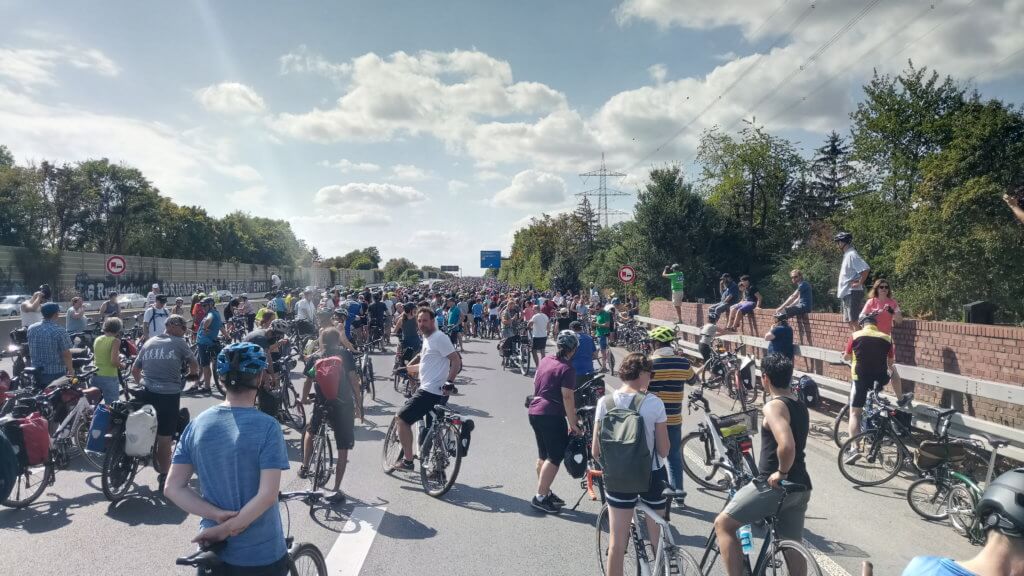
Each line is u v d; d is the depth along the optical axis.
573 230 58.94
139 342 14.02
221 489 2.74
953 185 24.67
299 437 9.12
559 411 6.01
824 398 11.05
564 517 5.90
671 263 32.41
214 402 11.50
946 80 32.03
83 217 62.88
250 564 2.75
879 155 33.91
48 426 6.71
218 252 84.19
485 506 6.20
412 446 7.03
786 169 42.22
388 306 23.38
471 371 16.80
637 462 3.88
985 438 6.38
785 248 40.12
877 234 32.25
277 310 22.92
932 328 8.55
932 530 5.63
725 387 13.02
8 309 30.03
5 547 5.16
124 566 4.80
